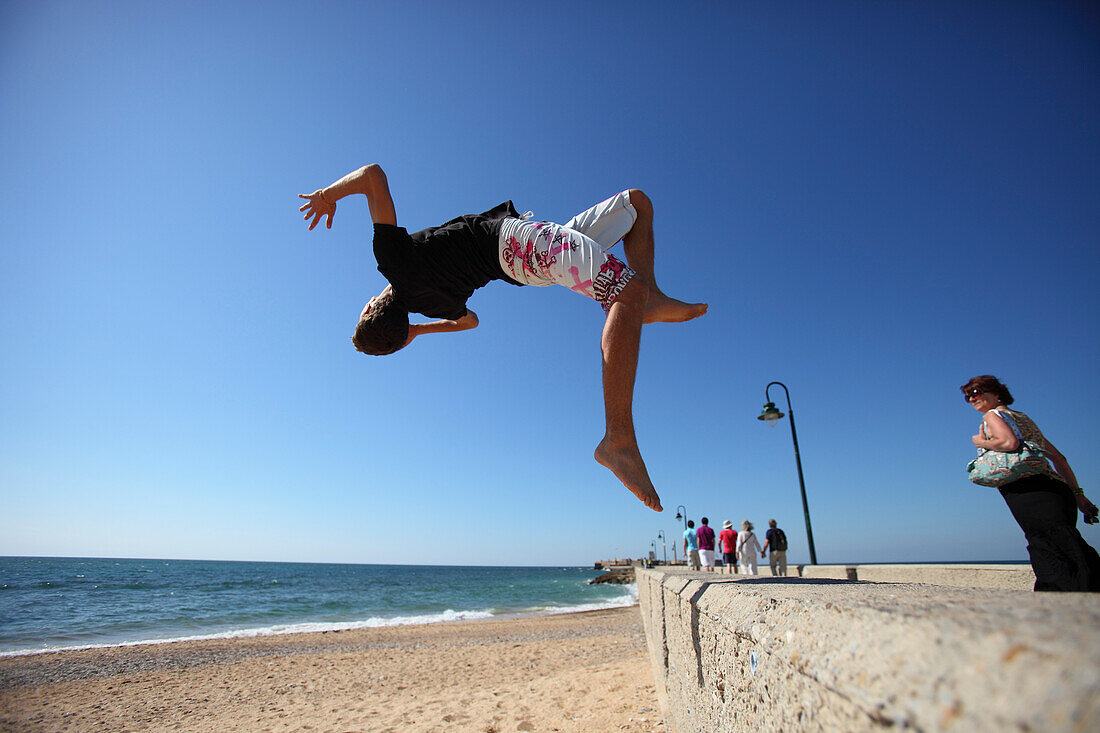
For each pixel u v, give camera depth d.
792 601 0.82
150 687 9.80
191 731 6.98
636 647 11.87
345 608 32.53
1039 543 2.48
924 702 0.42
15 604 29.31
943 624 0.49
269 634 19.16
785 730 0.73
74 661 12.85
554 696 6.44
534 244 2.09
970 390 2.85
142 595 36.94
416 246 2.20
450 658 12.21
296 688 9.41
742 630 0.94
